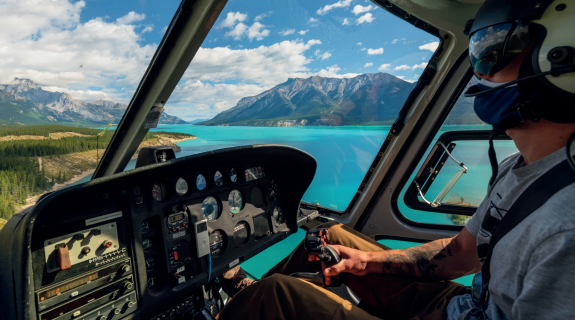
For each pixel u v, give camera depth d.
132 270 1.15
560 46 0.47
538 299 0.50
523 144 0.60
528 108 0.53
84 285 1.03
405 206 2.35
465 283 1.96
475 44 0.65
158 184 1.27
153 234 1.25
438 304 1.03
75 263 1.01
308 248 1.19
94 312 1.05
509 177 0.66
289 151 1.62
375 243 1.46
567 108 0.49
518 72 0.55
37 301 0.93
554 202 0.50
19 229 0.91
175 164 1.17
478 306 0.77
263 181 1.79
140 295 1.17
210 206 1.51
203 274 1.41
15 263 0.89
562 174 0.51
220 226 1.54
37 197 1.52
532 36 0.52
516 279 0.56
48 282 0.96
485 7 0.62
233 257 1.60
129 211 1.14
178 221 1.33
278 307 0.94
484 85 0.63
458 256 1.03
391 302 1.18
